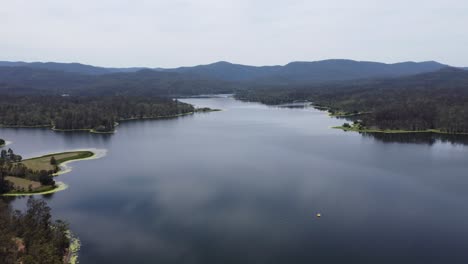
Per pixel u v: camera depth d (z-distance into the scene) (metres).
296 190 153.12
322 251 102.12
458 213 127.81
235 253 100.94
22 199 142.88
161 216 125.81
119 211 130.50
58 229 105.88
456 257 98.88
